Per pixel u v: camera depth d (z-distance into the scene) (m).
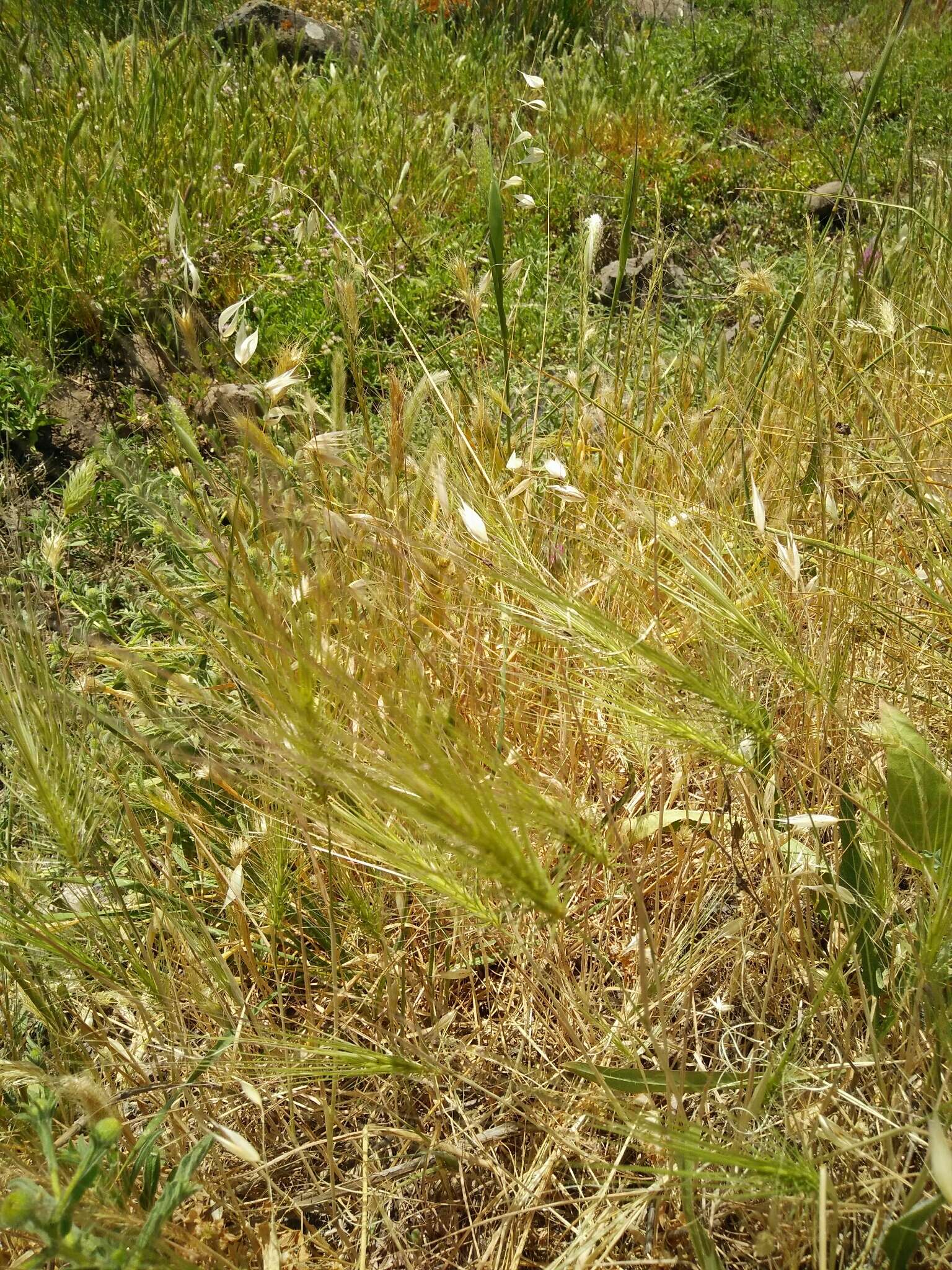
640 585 2.05
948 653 2.12
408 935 1.97
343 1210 1.68
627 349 2.71
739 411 2.36
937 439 2.46
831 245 4.10
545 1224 1.65
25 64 5.45
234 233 4.20
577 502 2.17
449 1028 1.90
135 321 3.85
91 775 1.73
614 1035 1.68
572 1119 1.68
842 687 1.99
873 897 1.73
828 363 2.63
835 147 6.05
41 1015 1.65
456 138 5.36
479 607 1.90
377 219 4.45
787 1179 1.29
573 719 1.97
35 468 3.40
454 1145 1.67
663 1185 1.48
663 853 2.04
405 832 1.46
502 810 1.32
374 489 2.12
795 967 1.78
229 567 1.73
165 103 4.87
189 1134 1.68
